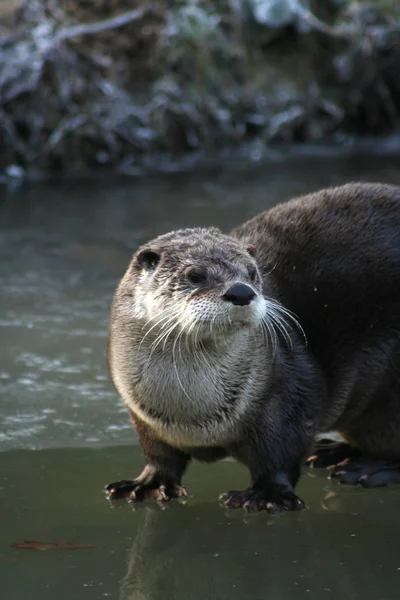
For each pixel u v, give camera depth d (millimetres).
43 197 37469
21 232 32656
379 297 17578
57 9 43344
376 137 47969
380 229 17938
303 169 41219
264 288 16969
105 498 16969
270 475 16547
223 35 47188
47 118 41750
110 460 18453
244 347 15859
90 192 38250
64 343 24031
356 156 43906
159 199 36625
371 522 16016
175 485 17203
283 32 47906
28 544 15117
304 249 17656
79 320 25500
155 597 13430
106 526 15883
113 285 27891
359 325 17469
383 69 48062
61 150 41656
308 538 15367
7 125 40969
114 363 16375
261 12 46938
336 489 17578
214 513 16438
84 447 18969
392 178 38625
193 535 15531
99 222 33625
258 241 17859
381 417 17938
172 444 16672
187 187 38562
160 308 15562
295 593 13469
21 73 41156
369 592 13461
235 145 45781
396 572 14102
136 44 44594
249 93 46719
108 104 42875
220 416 16016
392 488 17656
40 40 41844
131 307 16062
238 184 38719
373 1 49281
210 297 14891
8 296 27078
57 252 30625
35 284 27984
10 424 19812
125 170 42156
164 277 15734
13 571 14195
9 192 38406
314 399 16781
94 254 30406
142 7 44750
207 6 47688
